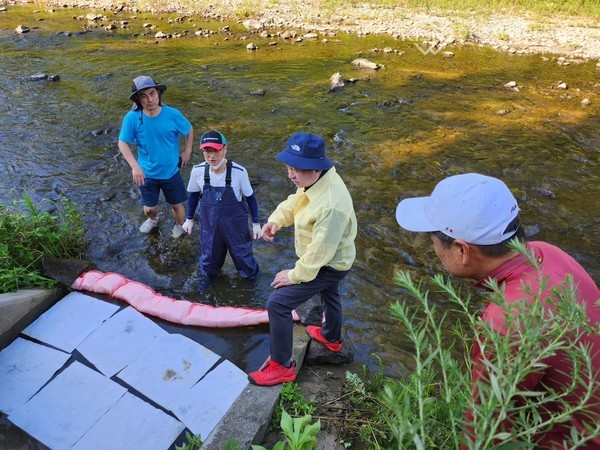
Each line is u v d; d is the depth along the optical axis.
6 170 6.43
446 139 7.78
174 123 4.60
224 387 3.29
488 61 11.90
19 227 4.40
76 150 7.06
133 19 15.18
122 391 3.29
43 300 4.00
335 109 8.81
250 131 7.81
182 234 5.19
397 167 6.84
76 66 10.62
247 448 2.81
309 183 2.84
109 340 3.67
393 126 8.19
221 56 11.71
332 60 11.61
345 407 3.17
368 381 3.37
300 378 3.45
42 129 7.66
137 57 11.38
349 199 2.90
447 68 11.31
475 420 1.23
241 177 3.97
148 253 4.91
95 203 5.75
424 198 1.99
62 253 4.68
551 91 10.02
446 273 4.75
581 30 14.08
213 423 3.07
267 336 3.81
